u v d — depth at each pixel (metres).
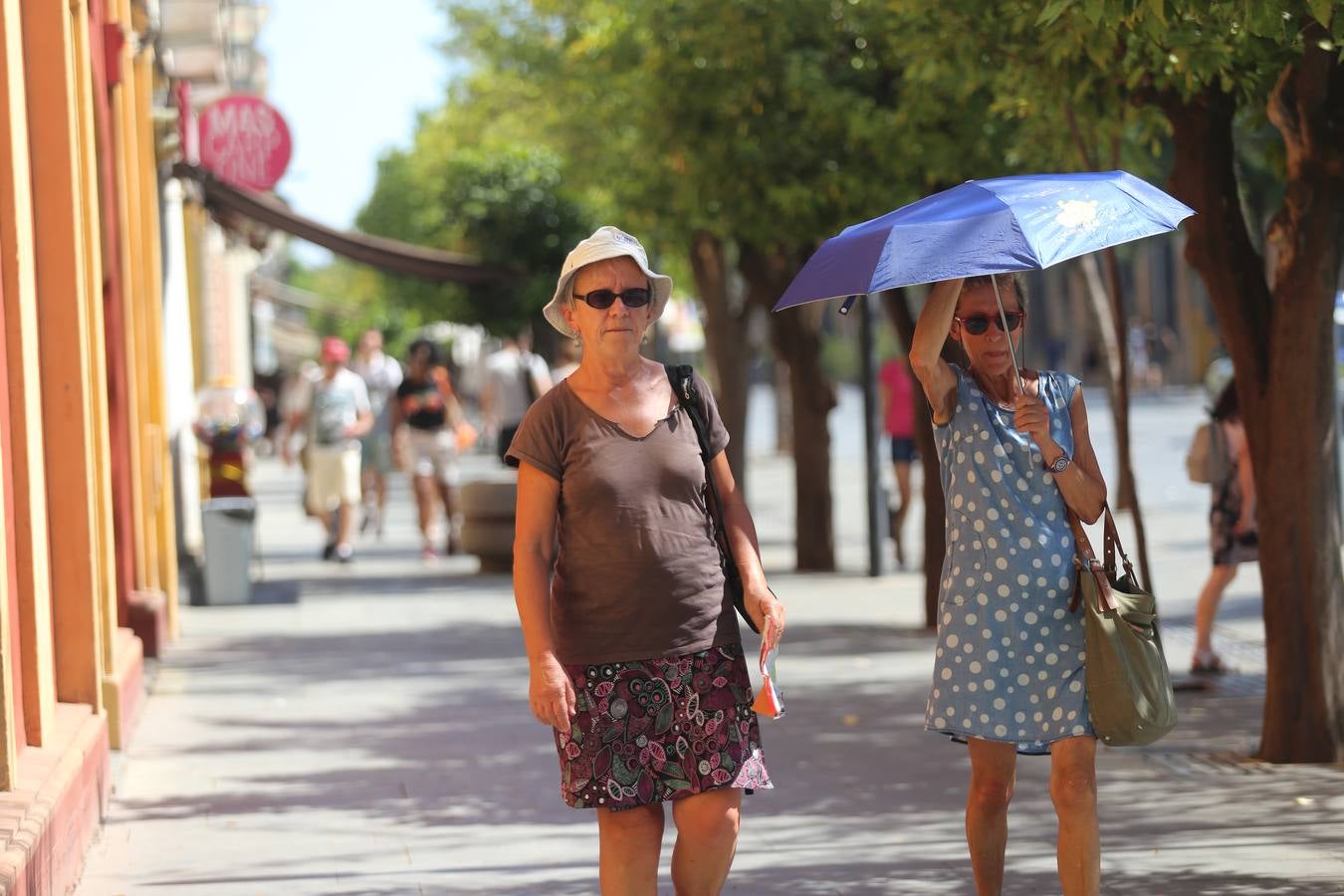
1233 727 14.20
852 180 20.98
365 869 10.51
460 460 63.66
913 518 37.16
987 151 18.47
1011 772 8.43
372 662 19.12
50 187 11.64
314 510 30.31
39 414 10.57
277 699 16.86
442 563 30.27
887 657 18.69
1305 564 12.73
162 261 25.23
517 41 36.59
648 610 7.64
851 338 101.19
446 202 42.44
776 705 7.68
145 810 12.18
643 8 22.56
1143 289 97.31
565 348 27.45
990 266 7.71
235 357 57.69
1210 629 16.59
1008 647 8.09
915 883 9.95
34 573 10.19
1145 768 12.80
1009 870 10.13
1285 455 12.70
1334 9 10.39
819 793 12.34
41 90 11.62
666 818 11.96
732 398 30.02
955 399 8.28
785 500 43.19
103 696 13.64
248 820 11.85
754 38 21.17
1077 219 7.96
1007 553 8.09
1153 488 37.97
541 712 7.50
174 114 21.73
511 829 11.48
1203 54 11.55
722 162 21.92
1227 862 10.13
